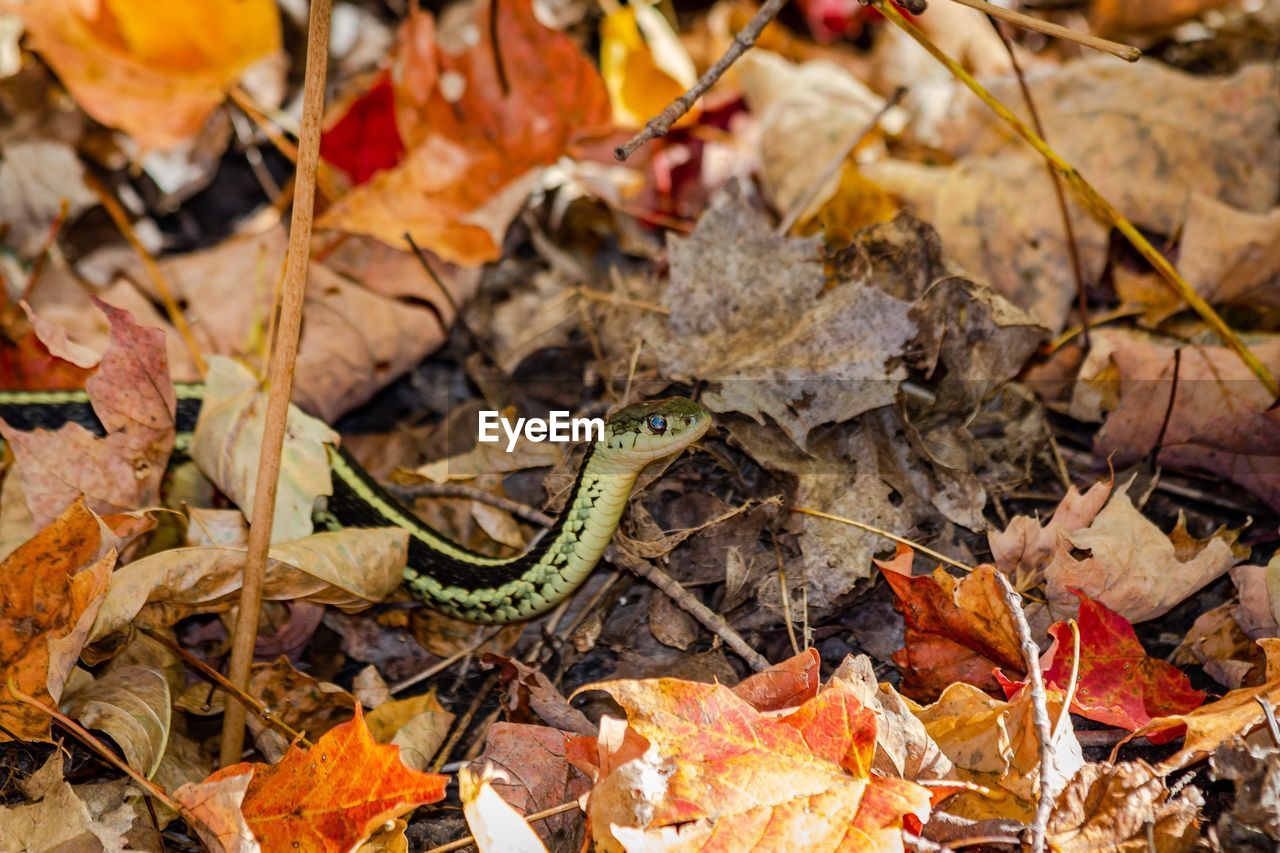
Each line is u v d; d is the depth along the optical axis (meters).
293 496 0.53
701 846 0.44
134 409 0.52
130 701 0.48
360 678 0.52
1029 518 0.52
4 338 0.60
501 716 0.52
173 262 0.62
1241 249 0.58
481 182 0.63
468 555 0.54
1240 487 0.55
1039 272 0.59
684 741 0.46
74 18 0.64
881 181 0.62
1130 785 0.46
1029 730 0.47
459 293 0.61
